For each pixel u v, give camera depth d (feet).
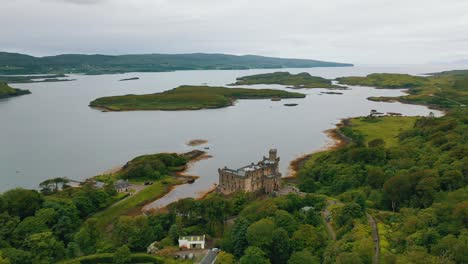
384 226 536.83
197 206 629.92
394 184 638.12
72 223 628.28
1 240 537.24
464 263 392.06
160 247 533.55
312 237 507.30
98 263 503.61
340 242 478.18
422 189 607.37
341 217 574.97
